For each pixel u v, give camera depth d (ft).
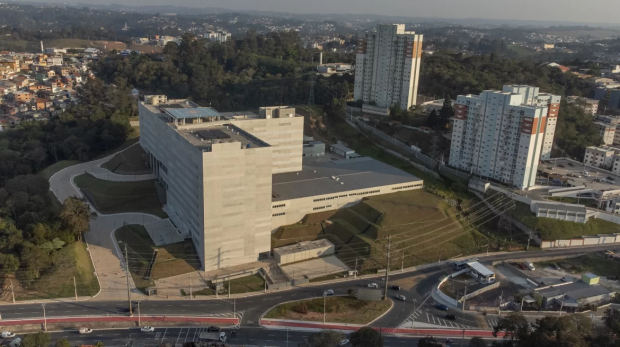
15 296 530.68
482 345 430.61
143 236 645.51
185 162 613.52
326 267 620.08
